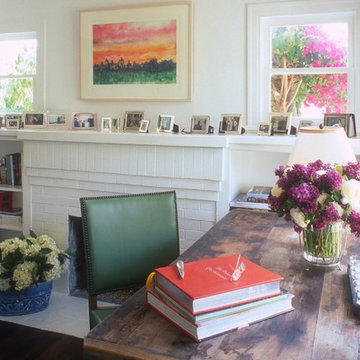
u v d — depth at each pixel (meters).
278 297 1.14
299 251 1.72
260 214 2.38
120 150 2.90
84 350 1.04
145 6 3.16
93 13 3.29
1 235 3.84
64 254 3.05
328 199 1.40
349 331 1.06
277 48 2.96
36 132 3.13
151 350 0.99
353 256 1.57
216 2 3.02
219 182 2.71
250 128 3.01
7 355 2.14
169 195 2.01
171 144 2.75
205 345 1.00
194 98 3.12
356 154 2.49
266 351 0.97
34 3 3.50
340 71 2.83
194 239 2.82
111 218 1.87
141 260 1.92
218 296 1.05
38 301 2.99
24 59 3.66
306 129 1.93
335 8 2.78
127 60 3.24
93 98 3.36
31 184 3.25
